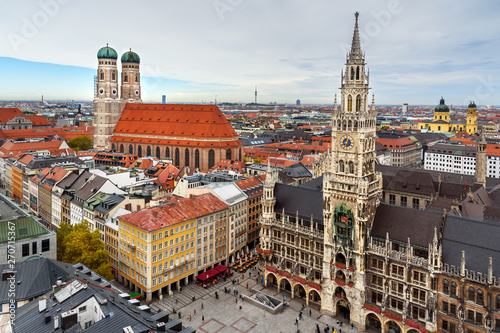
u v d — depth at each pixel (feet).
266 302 357.61
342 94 325.01
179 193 526.57
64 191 520.83
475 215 364.17
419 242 296.51
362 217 311.47
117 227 398.83
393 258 298.97
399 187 492.13
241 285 398.01
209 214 408.05
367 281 318.65
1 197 404.98
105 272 350.43
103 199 460.96
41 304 219.41
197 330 319.06
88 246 363.35
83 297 219.41
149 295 355.36
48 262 274.36
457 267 270.05
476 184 464.24
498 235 272.92
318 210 368.89
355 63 315.58
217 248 423.64
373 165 332.60
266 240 389.39
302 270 369.30
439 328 278.67
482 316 259.39
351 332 317.22
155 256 357.20
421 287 285.64
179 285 381.60
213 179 560.61
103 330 194.08
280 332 317.01
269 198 386.93
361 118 308.81
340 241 327.88
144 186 564.71
